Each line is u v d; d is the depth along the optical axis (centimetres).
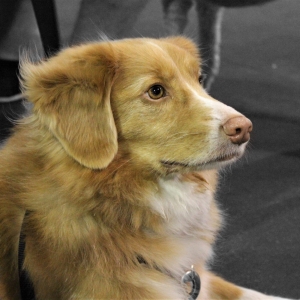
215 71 575
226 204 433
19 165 247
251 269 361
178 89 247
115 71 244
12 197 246
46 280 239
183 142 241
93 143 231
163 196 252
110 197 236
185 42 299
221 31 719
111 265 233
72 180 233
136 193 243
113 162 238
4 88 580
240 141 237
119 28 583
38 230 238
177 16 545
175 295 246
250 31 724
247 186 457
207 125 238
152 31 575
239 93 592
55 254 235
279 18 749
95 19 580
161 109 245
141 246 242
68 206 235
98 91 236
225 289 302
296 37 707
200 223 268
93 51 244
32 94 239
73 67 239
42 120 235
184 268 254
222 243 387
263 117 552
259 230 401
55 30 507
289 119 551
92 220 237
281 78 623
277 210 425
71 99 235
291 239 391
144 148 245
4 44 586
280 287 344
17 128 262
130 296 233
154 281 241
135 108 245
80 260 233
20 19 591
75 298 233
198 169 245
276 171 478
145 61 247
